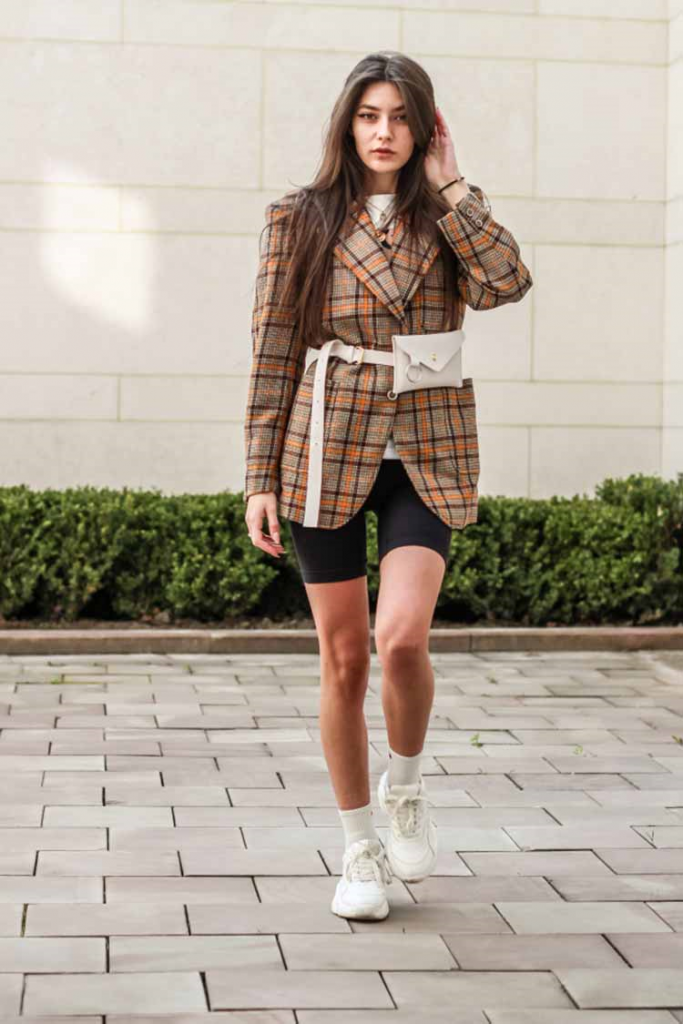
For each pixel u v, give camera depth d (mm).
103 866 3807
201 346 8383
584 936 3348
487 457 8609
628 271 8664
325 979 3064
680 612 7715
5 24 8227
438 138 3346
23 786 4570
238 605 7500
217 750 5098
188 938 3293
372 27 8438
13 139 8250
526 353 8602
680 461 8438
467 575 7527
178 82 8328
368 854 3480
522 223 8578
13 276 8281
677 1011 2926
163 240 8344
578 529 7613
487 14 8492
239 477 8438
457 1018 2877
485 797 4555
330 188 3389
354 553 3408
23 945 3230
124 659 6887
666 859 3951
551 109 8570
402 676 3293
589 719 5715
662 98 8648
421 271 3332
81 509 7500
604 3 8570
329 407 3348
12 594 7383
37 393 8312
